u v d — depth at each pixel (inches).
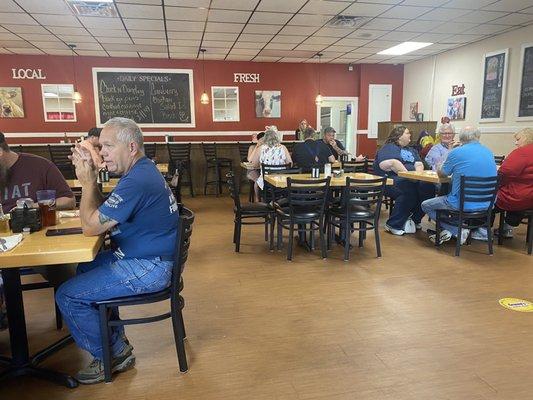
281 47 303.6
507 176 148.2
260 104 367.9
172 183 179.9
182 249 71.9
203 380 73.6
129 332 91.8
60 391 70.7
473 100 299.0
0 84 322.7
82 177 65.9
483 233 163.5
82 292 68.1
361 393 69.2
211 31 253.3
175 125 354.9
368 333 90.2
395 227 179.0
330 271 131.2
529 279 122.3
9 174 87.0
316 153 205.6
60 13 213.3
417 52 328.2
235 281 123.0
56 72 328.8
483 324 93.9
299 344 85.8
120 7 204.1
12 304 72.1
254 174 231.8
